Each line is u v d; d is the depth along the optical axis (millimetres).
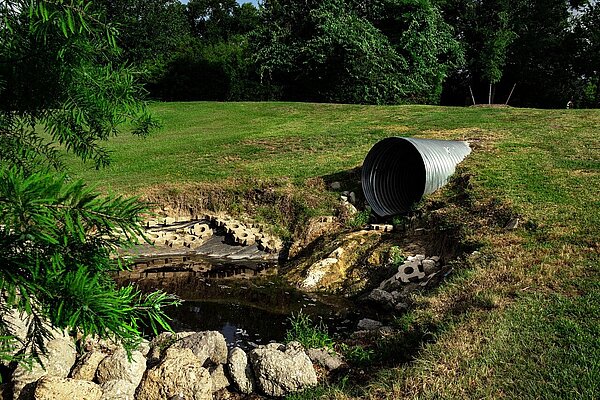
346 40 31312
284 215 13945
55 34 3260
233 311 9695
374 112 24875
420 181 14422
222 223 14180
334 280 10844
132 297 2781
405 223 11789
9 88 3525
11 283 2203
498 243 8703
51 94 3617
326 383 5977
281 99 37281
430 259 9961
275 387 5848
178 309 9836
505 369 5266
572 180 11289
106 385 5207
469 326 6160
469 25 40531
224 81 39500
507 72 40781
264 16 35531
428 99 35000
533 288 6934
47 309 2400
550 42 38781
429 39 32969
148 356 6285
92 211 2230
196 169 17031
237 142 20594
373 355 6566
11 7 2742
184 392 5348
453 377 5238
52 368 5375
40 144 4082
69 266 2455
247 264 12695
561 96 41094
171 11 46531
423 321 6777
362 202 13664
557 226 8883
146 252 13367
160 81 39781
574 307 6285
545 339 5688
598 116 19078
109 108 3832
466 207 10773
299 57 33469
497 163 13055
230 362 6043
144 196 14922
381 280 10234
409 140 12492
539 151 14180
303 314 9422
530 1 40500
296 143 19516
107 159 4316
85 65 3668
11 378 5309
